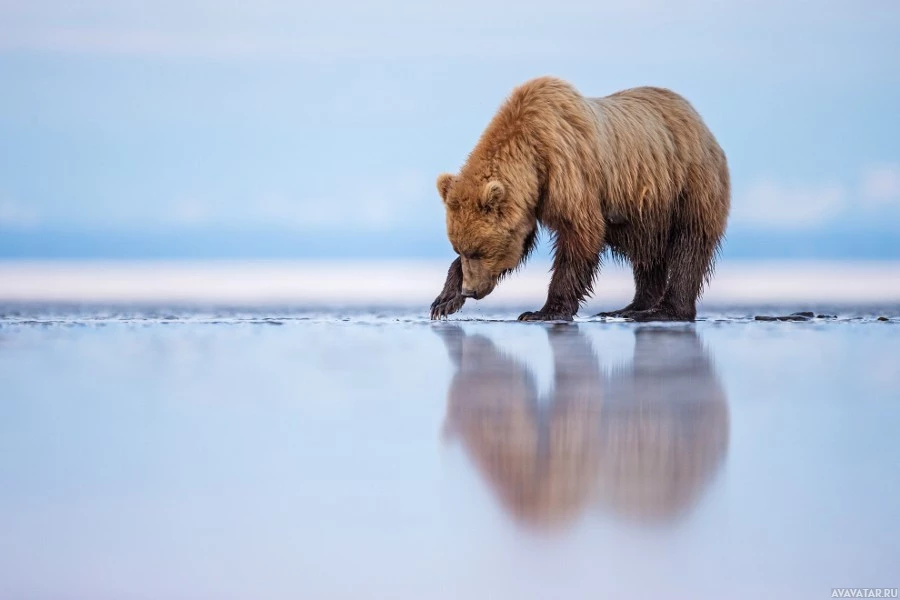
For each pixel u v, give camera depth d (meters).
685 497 9.25
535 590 7.42
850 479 9.84
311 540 8.28
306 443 11.24
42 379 15.70
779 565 7.80
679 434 11.64
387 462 10.41
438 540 8.26
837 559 7.94
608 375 16.00
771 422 12.30
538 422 12.27
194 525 8.61
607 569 7.72
